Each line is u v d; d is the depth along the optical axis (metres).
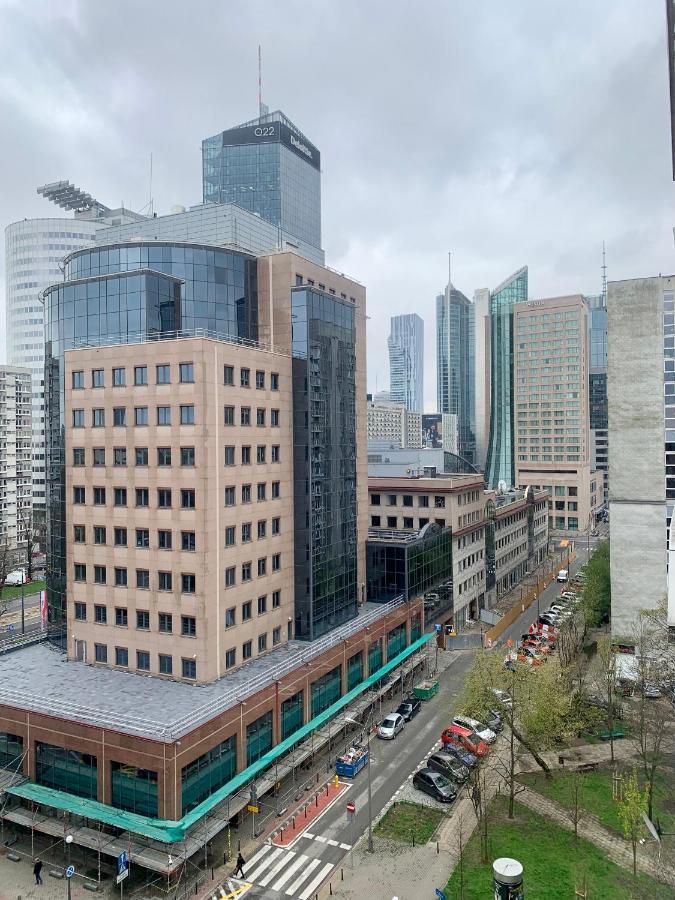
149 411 53.59
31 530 132.50
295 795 50.53
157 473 53.19
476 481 101.75
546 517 152.75
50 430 65.12
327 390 67.69
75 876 41.19
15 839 45.12
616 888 38.34
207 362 51.94
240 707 47.50
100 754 43.44
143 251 64.31
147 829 39.38
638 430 82.00
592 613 83.56
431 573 85.50
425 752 57.75
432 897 38.25
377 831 45.47
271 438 60.78
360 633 66.44
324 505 66.50
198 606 51.31
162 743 40.84
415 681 74.81
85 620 57.12
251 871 41.22
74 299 62.50
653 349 81.44
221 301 65.25
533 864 40.91
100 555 56.25
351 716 59.38
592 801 48.69
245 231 89.62
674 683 59.94
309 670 56.84
